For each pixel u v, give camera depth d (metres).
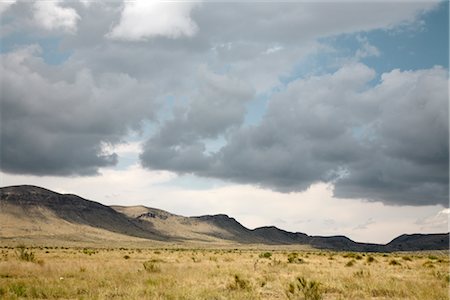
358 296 20.33
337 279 26.05
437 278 28.03
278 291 21.91
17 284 21.52
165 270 32.41
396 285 22.31
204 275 28.42
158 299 17.83
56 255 67.00
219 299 18.75
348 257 73.94
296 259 55.25
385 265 46.62
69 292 20.12
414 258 73.06
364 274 29.77
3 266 32.03
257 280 26.31
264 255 72.00
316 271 34.56
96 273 28.39
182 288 20.94
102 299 17.94
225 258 63.97
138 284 22.30
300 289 20.50
